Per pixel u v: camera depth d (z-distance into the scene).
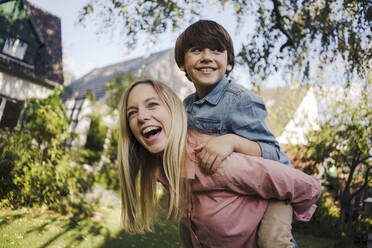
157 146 1.15
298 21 4.42
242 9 4.79
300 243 6.53
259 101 1.48
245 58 4.89
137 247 4.28
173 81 15.17
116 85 10.33
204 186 1.12
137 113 1.16
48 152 5.26
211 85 1.58
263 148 1.34
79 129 10.65
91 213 5.57
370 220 7.54
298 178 1.13
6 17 11.76
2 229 3.80
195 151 1.19
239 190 1.11
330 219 7.80
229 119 1.48
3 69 11.11
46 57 13.07
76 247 3.77
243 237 1.13
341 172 8.41
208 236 1.16
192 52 1.55
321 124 7.66
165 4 4.52
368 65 3.83
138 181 1.37
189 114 1.67
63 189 5.30
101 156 8.75
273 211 1.13
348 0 3.55
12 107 11.34
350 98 6.63
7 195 4.80
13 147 5.02
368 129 6.74
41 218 4.63
